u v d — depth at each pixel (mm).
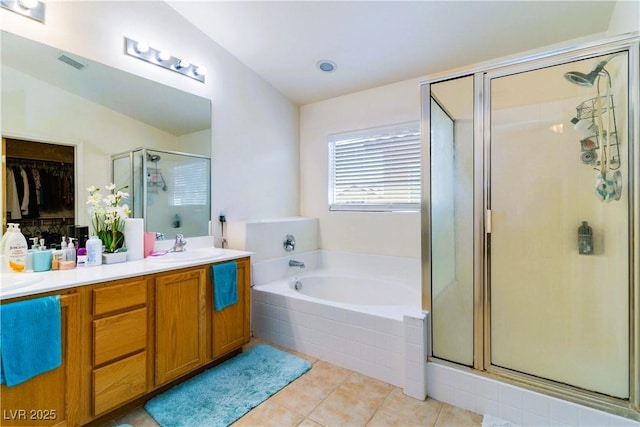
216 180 2773
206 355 2064
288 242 3113
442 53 2502
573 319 1720
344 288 3152
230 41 2729
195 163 2619
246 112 3037
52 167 1858
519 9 1984
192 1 2357
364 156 3238
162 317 1803
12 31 1716
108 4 2107
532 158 1843
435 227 1987
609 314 1629
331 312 2256
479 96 1895
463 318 1869
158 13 2371
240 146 2980
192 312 1970
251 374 2082
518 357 1789
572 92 1729
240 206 2982
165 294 1819
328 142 3469
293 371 2125
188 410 1716
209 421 1636
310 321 2365
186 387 1926
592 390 1582
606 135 1652
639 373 1479
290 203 3547
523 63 1769
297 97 3488
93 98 2037
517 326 1832
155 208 2357
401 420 1664
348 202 3354
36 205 1789
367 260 3191
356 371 2143
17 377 1268
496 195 1899
